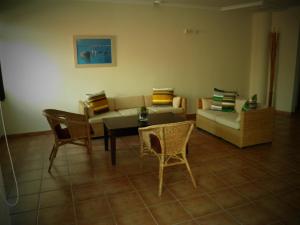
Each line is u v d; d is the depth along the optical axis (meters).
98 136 4.49
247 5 5.38
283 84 6.27
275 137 4.46
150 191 2.73
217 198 2.57
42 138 4.62
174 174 3.12
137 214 2.33
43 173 3.20
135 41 5.26
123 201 2.55
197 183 2.88
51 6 4.53
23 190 2.78
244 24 6.29
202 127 4.92
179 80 5.87
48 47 4.64
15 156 3.77
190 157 3.63
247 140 3.92
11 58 4.43
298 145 4.07
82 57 4.90
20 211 2.40
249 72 6.66
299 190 2.70
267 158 3.56
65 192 2.74
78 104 4.99
